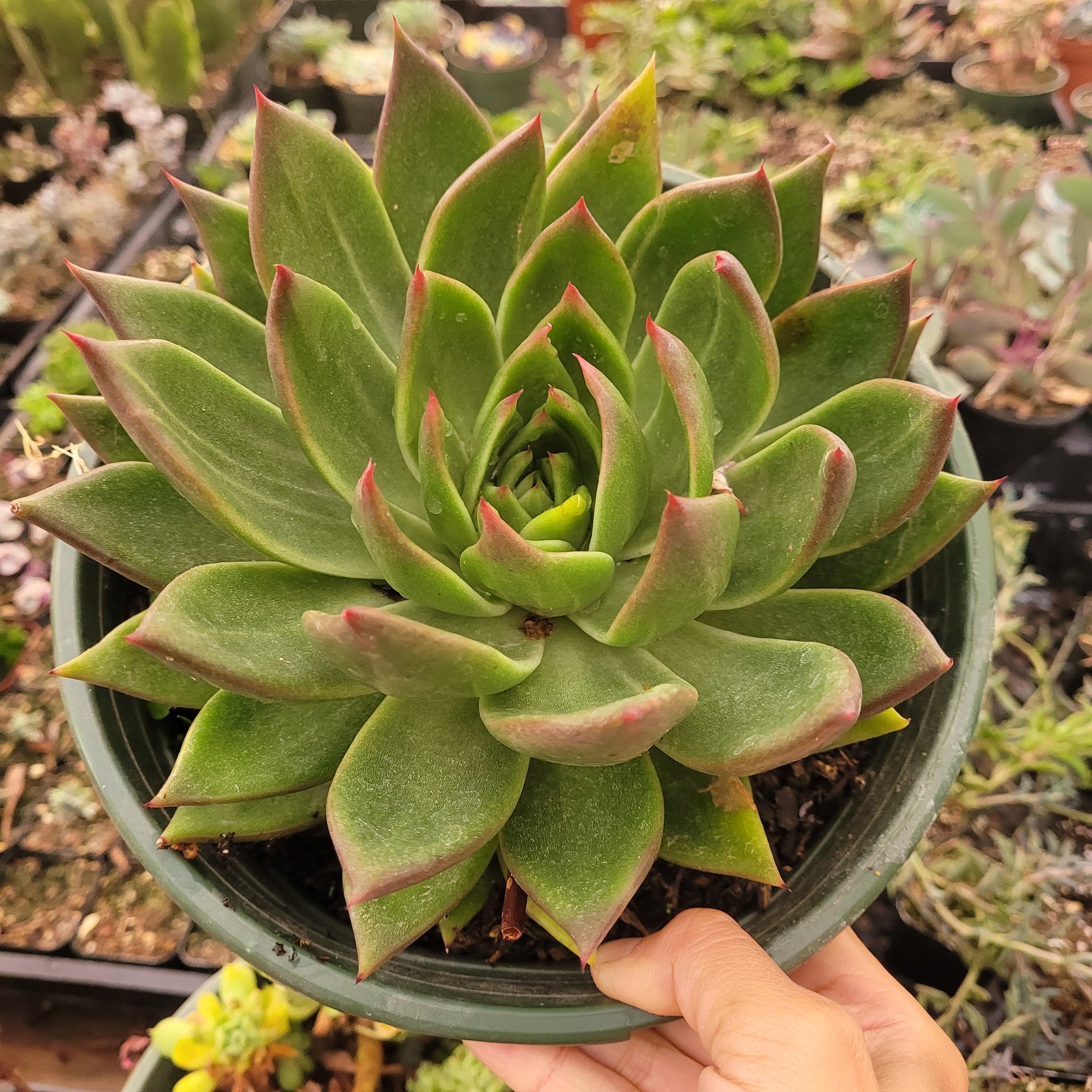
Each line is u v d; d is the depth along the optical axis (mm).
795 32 1099
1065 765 572
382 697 328
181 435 298
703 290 333
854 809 336
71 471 462
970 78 1092
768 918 315
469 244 358
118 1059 571
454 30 1275
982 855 551
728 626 333
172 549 322
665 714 228
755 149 964
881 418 310
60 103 1111
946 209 708
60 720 646
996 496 699
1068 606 685
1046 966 526
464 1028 291
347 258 365
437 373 359
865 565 344
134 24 1062
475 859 297
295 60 1190
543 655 332
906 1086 334
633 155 356
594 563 308
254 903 313
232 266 376
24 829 602
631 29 1086
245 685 265
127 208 979
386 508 263
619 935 336
